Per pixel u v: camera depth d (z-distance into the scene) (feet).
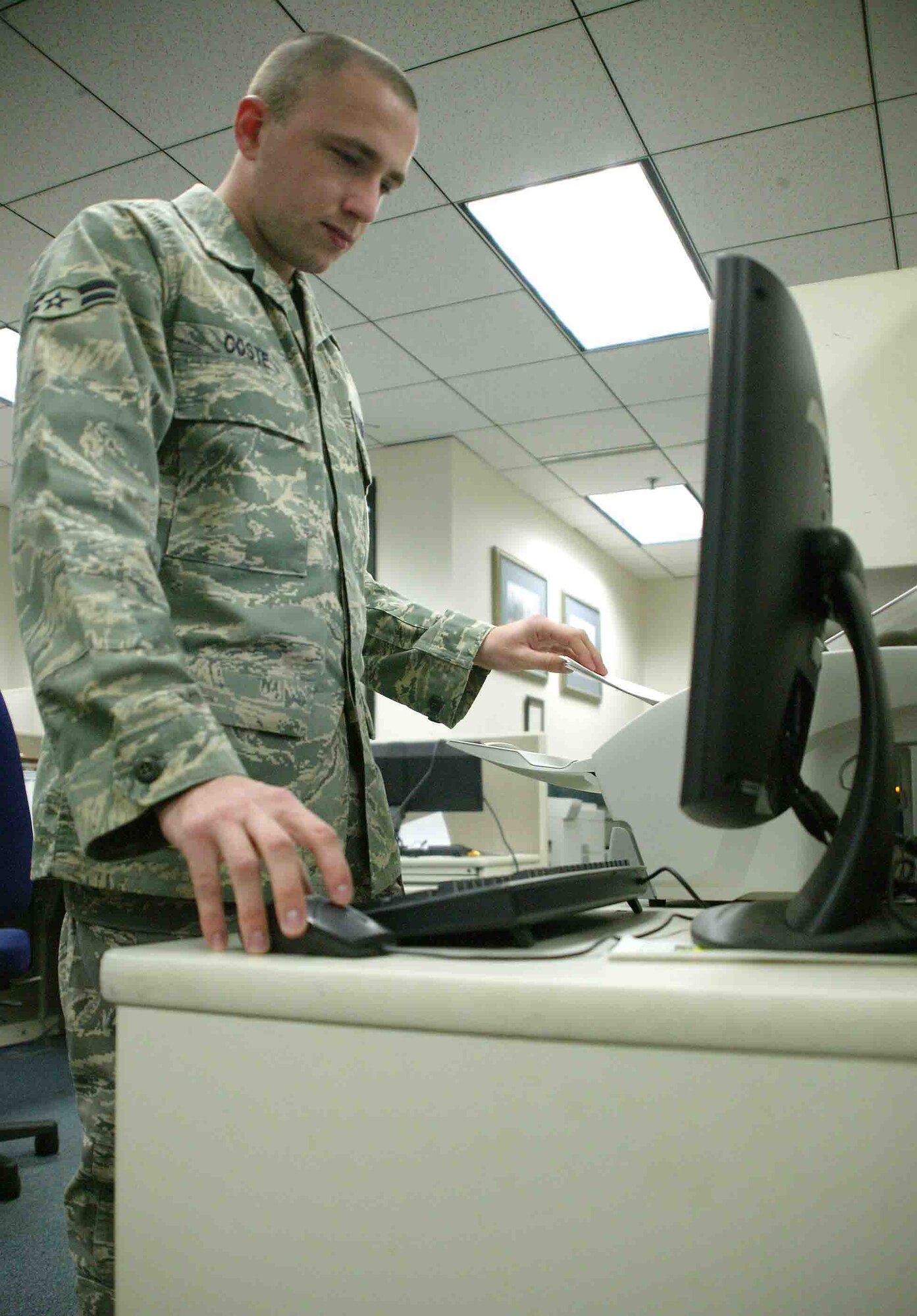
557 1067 1.23
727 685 1.40
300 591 2.51
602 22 6.99
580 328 11.46
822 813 1.89
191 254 2.50
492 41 7.19
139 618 1.75
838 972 1.33
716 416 1.42
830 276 10.32
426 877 7.27
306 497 2.60
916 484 3.35
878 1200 1.10
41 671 1.73
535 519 17.46
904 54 7.22
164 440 2.40
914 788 2.37
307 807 2.48
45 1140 6.06
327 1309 1.31
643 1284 1.17
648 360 12.21
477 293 10.68
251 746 2.34
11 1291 4.22
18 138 8.21
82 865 2.20
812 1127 1.13
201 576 2.36
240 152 2.78
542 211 9.28
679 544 20.17
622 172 8.72
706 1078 1.18
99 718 1.67
